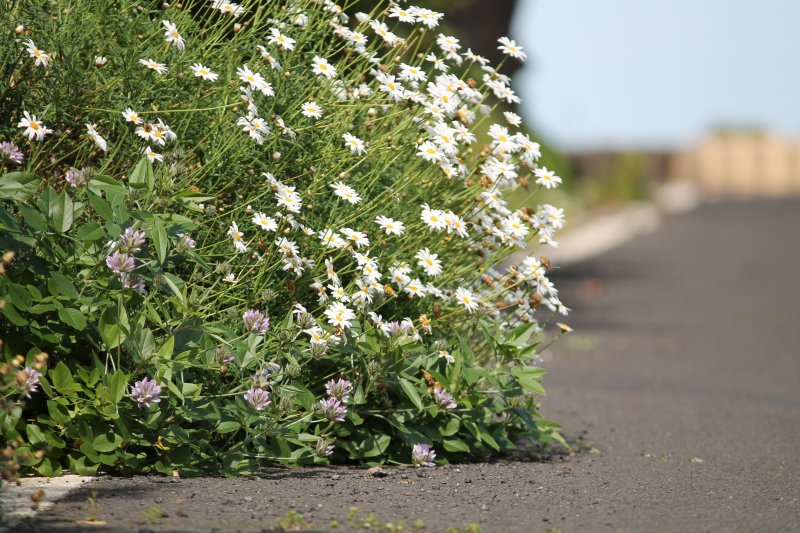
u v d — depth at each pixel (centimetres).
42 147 753
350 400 789
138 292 709
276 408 743
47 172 771
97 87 773
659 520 672
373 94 878
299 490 697
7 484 641
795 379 1430
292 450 782
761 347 1731
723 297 2494
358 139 836
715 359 1603
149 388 683
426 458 801
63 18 775
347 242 787
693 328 1961
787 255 3622
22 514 597
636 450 946
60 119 768
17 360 623
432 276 869
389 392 826
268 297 758
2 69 738
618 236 4431
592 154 7694
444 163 852
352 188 852
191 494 666
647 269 3155
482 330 845
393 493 708
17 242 685
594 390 1311
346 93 888
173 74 798
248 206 795
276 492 687
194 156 818
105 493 657
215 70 834
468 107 947
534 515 670
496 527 635
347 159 828
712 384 1380
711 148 8744
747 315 2162
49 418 708
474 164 941
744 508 718
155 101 792
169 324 709
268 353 769
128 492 662
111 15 788
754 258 3519
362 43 877
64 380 684
